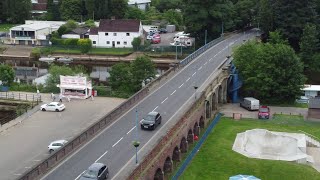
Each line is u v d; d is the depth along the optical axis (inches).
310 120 4279.0
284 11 6486.2
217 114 4335.6
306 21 6441.9
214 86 4308.6
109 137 3036.4
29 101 4840.1
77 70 5689.0
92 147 2874.0
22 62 7647.6
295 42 6520.7
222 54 5684.1
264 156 3312.0
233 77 4906.5
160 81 4441.4
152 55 7554.1
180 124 3176.7
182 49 7603.4
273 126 4050.2
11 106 4817.9
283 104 4837.6
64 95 4977.9
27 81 6003.9
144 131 3157.0
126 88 5167.3
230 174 3034.0
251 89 4874.5
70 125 4072.3
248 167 3115.2
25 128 3991.1
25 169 3137.3
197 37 7662.4
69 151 2775.6
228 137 3673.7
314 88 5078.7
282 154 3363.7
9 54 7839.6
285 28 6466.5
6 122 4212.6
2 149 3494.1
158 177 2802.7
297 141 3538.4
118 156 2738.7
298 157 3297.2
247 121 4185.5
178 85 4315.9
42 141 3663.9
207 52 5846.5
